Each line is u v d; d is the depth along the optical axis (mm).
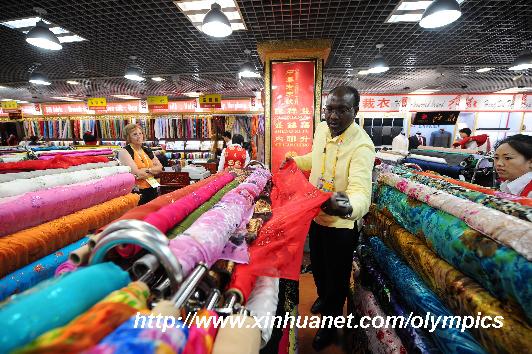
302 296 2365
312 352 1752
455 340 821
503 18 3389
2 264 852
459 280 858
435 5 2453
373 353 1341
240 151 4207
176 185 4160
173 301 491
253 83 7438
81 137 10039
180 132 9531
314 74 3818
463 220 888
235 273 767
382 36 3967
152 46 4422
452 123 3938
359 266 2031
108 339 341
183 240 641
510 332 633
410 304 1124
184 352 417
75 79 6730
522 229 663
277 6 3076
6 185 1021
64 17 3342
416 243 1216
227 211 891
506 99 8766
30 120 10383
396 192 1562
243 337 551
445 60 5289
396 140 7047
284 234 995
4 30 3725
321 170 1755
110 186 1430
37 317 348
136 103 10086
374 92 9031
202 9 3148
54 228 1062
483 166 2422
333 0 2938
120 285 499
